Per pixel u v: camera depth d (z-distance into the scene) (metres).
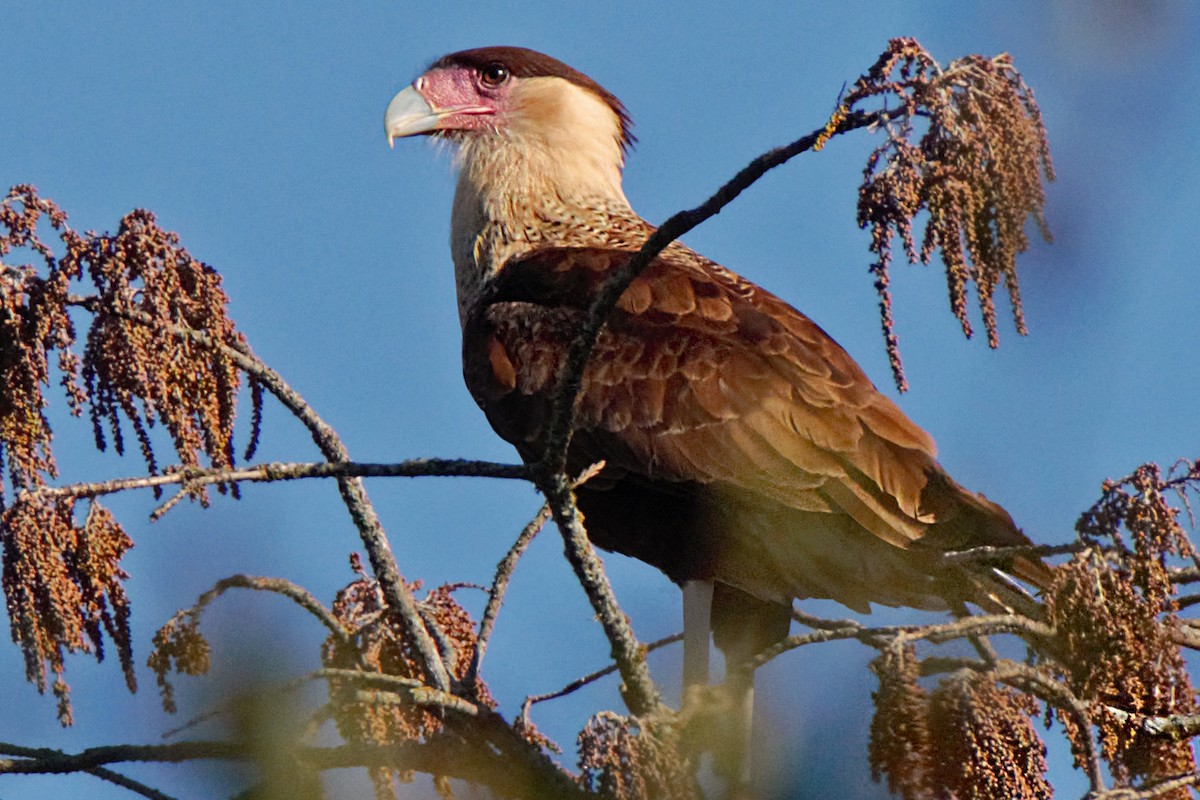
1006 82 6.89
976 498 10.13
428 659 8.93
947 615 10.77
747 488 10.59
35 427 8.61
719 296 11.23
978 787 6.78
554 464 7.93
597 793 6.78
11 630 7.71
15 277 8.63
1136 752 7.94
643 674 8.33
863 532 10.47
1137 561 7.33
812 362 10.77
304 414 9.23
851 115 6.89
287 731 6.86
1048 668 7.94
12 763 7.79
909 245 7.15
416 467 7.66
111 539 7.97
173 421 8.70
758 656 6.95
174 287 8.67
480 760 7.70
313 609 8.08
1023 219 6.89
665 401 10.82
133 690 8.04
